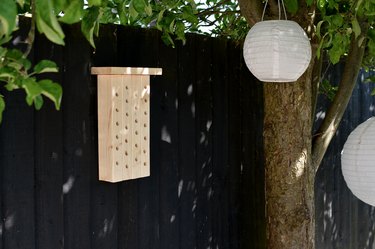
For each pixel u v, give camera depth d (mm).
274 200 2637
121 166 2273
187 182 2789
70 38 2193
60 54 2156
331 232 3916
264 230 3338
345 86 2793
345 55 3748
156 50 2590
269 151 2641
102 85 2252
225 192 3043
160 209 2633
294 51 1980
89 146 2273
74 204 2219
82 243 2254
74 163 2217
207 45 2891
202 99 2869
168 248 2682
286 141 2578
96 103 2303
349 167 2525
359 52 2783
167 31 2510
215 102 2955
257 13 2447
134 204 2494
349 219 4113
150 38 2561
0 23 991
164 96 2635
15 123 2006
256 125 3246
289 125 2570
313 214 2684
